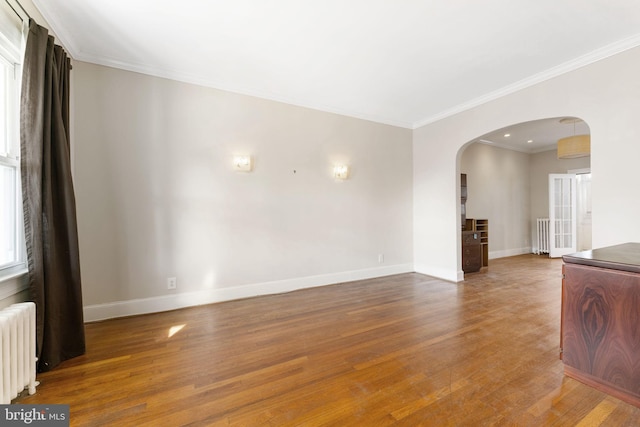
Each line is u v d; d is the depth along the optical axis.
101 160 2.75
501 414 1.44
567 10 2.14
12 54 1.81
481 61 2.88
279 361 1.99
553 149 6.79
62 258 2.05
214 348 2.18
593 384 1.66
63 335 2.02
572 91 2.90
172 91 3.07
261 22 2.26
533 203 7.15
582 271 1.71
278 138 3.70
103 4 2.03
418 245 4.91
